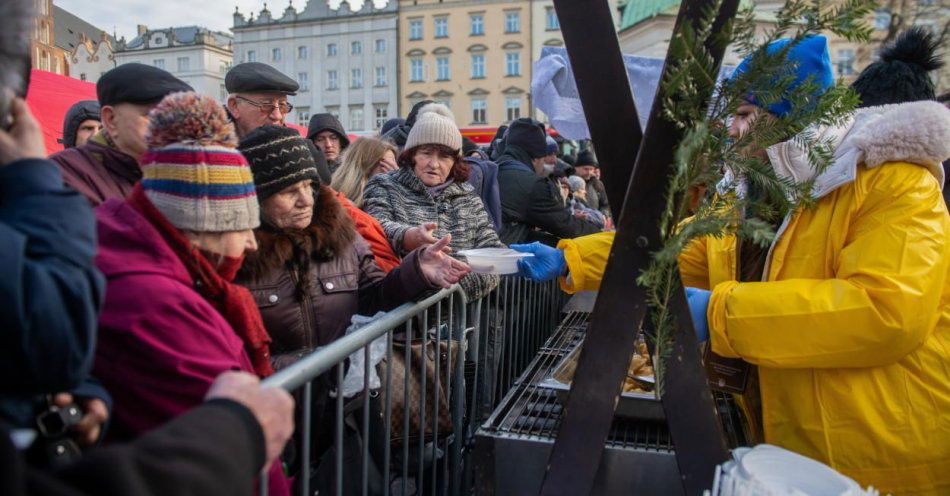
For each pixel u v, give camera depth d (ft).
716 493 4.08
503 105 170.81
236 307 4.38
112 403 3.61
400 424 6.48
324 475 5.55
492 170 11.97
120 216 4.01
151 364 3.67
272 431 2.98
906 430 5.00
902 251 4.66
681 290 4.20
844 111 4.20
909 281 4.56
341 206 6.41
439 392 6.72
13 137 3.00
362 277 6.73
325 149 14.26
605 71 4.20
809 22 3.75
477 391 8.69
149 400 3.69
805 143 4.63
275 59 187.83
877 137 4.88
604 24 4.14
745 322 4.82
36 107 14.25
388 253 8.04
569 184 22.50
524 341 10.18
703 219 4.05
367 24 178.29
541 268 6.22
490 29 169.58
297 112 186.50
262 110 9.46
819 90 4.35
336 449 4.92
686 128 3.88
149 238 3.93
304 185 5.90
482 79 171.42
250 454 2.80
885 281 4.57
